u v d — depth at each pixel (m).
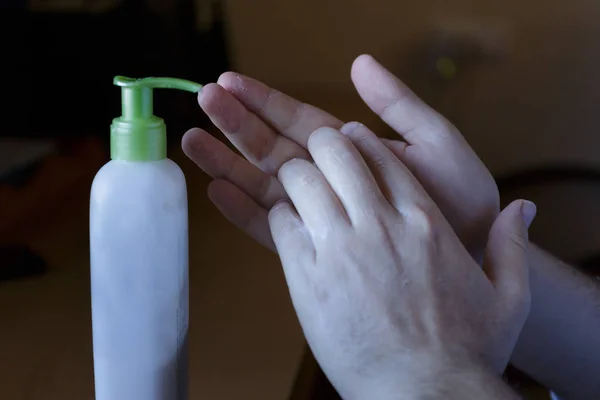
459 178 0.58
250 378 0.58
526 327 0.69
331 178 0.48
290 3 1.43
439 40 1.45
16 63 0.90
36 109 0.92
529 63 1.45
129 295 0.46
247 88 0.59
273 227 0.52
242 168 0.60
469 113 1.50
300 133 0.60
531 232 1.55
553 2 1.40
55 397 0.55
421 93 1.49
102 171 0.46
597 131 1.46
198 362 0.60
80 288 0.71
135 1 0.99
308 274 0.47
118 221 0.45
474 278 0.48
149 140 0.46
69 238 0.81
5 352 0.60
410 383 0.44
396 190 0.50
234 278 0.75
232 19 1.44
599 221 1.52
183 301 0.49
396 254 0.46
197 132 0.59
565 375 0.72
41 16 0.90
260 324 0.66
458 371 0.44
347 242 0.46
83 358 0.60
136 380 0.48
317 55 1.47
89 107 0.95
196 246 0.82
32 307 0.67
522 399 0.47
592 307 0.70
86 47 0.94
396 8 1.44
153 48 1.03
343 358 0.46
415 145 0.59
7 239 0.78
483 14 1.43
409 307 0.45
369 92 0.60
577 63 1.43
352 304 0.45
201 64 1.21
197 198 0.94
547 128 1.48
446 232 0.48
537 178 1.47
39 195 0.87
